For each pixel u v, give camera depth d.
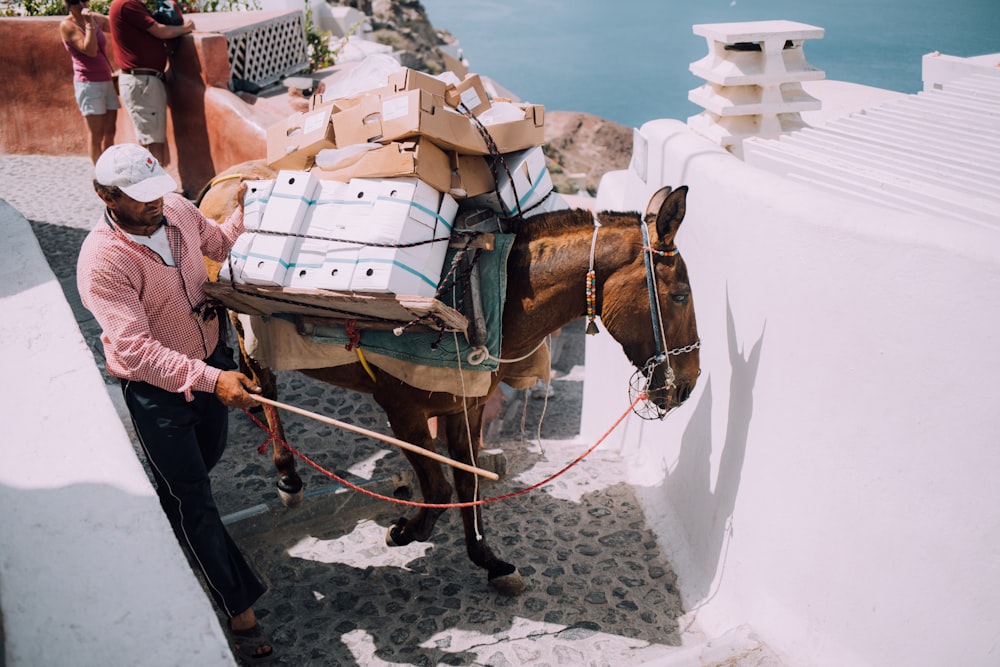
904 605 3.26
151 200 3.26
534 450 6.57
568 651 4.16
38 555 2.74
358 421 6.14
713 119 5.34
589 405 7.15
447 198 3.77
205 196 4.74
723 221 4.33
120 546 2.79
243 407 3.50
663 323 3.94
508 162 4.02
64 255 7.34
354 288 3.54
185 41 7.88
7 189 8.73
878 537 3.34
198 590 2.66
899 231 3.13
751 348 4.07
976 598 3.00
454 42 33.88
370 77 4.36
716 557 4.51
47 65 9.56
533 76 112.94
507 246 3.87
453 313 3.60
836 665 3.58
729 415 4.36
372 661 4.06
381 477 5.47
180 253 3.59
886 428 3.26
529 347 4.13
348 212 3.67
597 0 197.38
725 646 3.80
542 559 4.91
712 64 5.32
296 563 4.74
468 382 3.96
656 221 3.80
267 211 3.80
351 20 17.48
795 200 3.70
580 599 4.57
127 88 7.84
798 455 3.72
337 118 3.85
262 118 7.26
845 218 3.38
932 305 3.02
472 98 3.91
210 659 2.46
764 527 3.99
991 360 2.85
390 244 3.53
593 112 94.12
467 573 4.75
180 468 3.57
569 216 3.97
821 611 3.66
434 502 4.46
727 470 4.39
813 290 3.55
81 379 3.51
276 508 4.99
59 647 2.46
